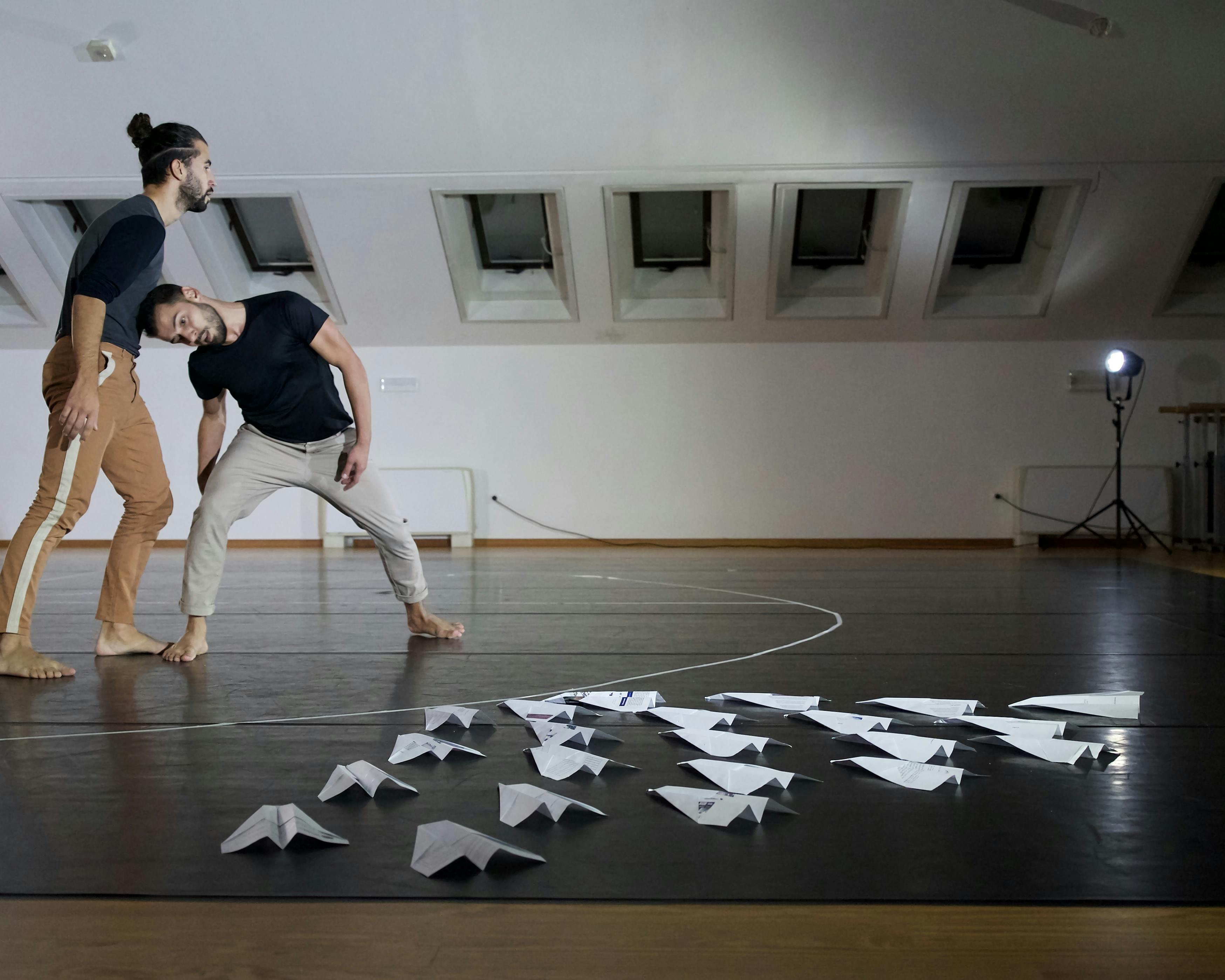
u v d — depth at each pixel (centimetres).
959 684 188
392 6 462
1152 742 146
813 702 168
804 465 656
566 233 585
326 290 632
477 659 217
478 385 665
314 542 674
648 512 663
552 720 160
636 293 641
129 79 498
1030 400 648
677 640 244
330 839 101
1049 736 147
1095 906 87
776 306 633
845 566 488
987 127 522
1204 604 318
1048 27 468
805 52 481
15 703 175
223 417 236
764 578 419
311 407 224
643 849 101
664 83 498
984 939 81
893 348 649
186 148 219
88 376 194
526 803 110
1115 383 641
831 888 91
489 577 432
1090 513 641
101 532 674
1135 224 576
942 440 652
